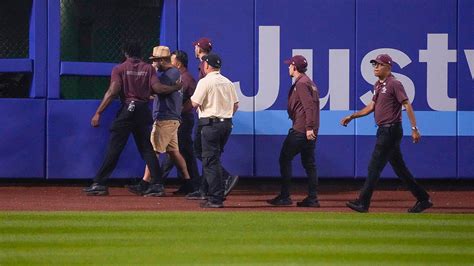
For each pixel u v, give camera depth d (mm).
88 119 49406
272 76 49969
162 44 50188
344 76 50156
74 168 49344
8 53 51375
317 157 50250
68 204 42906
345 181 52531
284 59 50062
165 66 45719
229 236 33844
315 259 29766
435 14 50375
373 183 40125
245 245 32094
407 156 50500
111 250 31094
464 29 50438
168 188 50375
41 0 49062
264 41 49938
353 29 50156
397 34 50281
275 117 50062
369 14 50156
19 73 50094
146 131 46094
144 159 46281
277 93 50031
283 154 42875
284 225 36438
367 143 50375
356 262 29422
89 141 49406
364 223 37188
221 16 49906
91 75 49531
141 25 51969
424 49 50406
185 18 49844
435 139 50500
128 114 45688
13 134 48875
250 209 41656
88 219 37656
